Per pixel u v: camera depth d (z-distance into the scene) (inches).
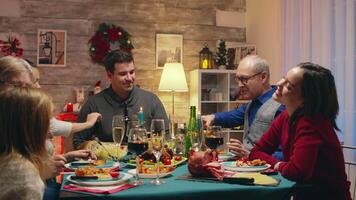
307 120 67.9
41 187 43.9
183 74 175.3
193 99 186.5
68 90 178.7
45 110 46.6
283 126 79.1
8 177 42.6
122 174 63.7
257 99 102.2
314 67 70.2
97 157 80.7
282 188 58.7
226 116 108.6
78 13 180.1
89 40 180.9
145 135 70.9
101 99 113.7
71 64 179.2
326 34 136.6
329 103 68.7
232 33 199.3
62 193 53.8
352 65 125.6
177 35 191.5
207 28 196.2
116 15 184.4
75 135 105.0
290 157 70.7
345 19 130.1
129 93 116.0
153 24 189.2
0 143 44.9
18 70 66.9
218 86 193.3
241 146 83.8
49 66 176.9
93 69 181.3
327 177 66.5
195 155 65.4
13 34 172.6
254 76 101.2
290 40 156.9
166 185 58.8
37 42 175.6
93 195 52.9
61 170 65.3
